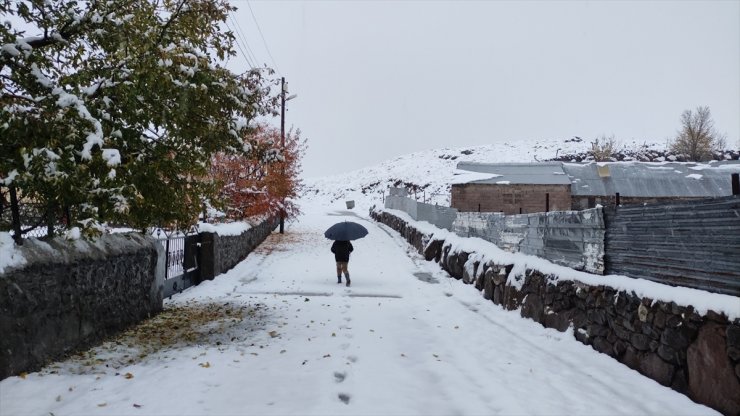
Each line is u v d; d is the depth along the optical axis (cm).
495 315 892
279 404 466
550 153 7544
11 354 495
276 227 2875
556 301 736
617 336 576
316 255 1845
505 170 3378
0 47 557
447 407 475
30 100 543
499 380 539
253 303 1007
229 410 448
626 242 594
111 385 502
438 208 2044
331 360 609
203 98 666
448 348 684
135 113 634
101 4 637
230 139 784
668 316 484
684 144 6097
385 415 446
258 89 830
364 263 1645
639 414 436
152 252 871
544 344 684
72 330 607
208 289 1173
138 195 570
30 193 553
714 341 422
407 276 1388
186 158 733
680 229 495
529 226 946
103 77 618
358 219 3844
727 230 432
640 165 3400
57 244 597
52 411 432
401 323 835
